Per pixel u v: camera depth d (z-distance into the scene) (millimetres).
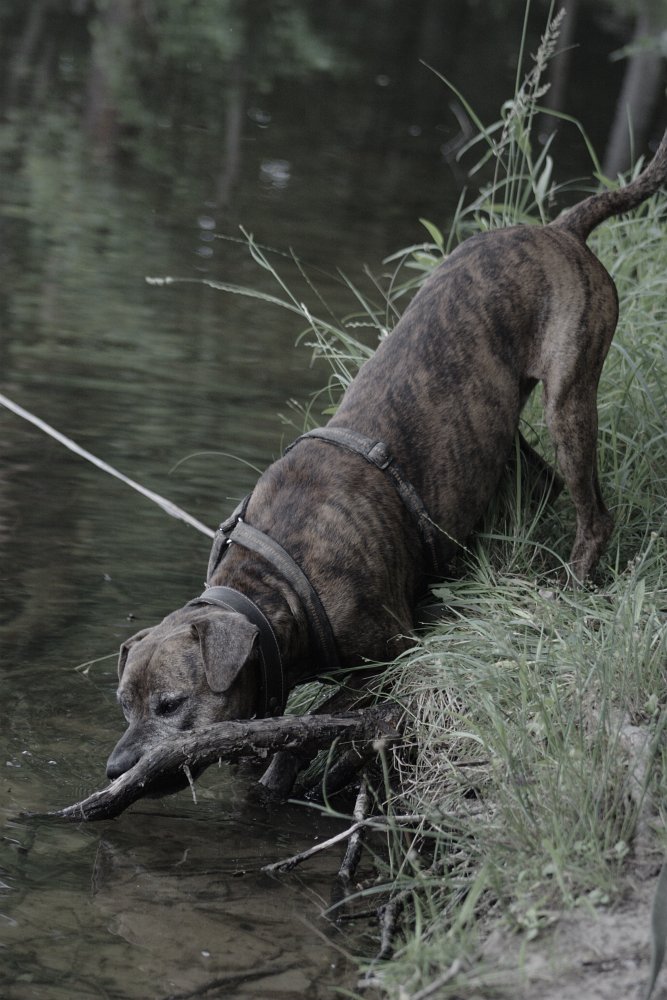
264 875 4469
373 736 4977
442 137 19922
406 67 25953
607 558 5883
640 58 22047
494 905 3947
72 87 19766
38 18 25188
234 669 4637
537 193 7230
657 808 3932
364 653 5230
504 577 5660
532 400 6555
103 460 7844
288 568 5121
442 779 4715
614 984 3398
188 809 4977
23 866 4348
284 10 30547
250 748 4750
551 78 25203
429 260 7258
